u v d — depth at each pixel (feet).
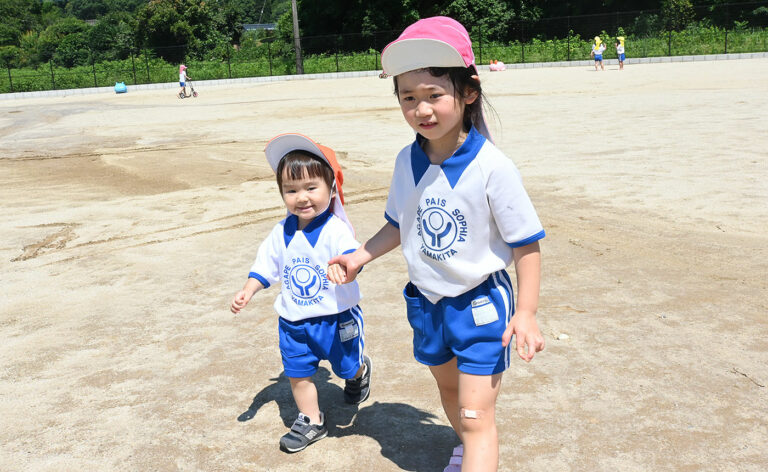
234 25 205.05
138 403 10.87
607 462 8.70
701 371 11.07
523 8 148.97
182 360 12.44
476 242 7.18
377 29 145.59
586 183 25.93
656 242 18.47
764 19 129.90
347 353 9.51
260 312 14.76
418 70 6.77
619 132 37.81
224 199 26.71
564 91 66.85
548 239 19.17
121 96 106.01
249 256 19.04
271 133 46.98
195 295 16.01
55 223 23.85
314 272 9.14
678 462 8.64
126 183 31.24
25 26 277.23
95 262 19.11
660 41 116.47
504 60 119.03
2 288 17.19
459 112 6.95
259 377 11.66
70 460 9.32
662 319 13.28
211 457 9.26
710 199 22.53
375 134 43.57
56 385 11.66
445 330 7.48
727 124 37.96
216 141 44.47
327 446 9.43
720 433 9.27
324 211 9.20
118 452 9.47
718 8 132.87
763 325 12.80
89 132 54.24
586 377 11.02
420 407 10.41
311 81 113.39
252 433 9.86
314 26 158.51
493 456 7.25
